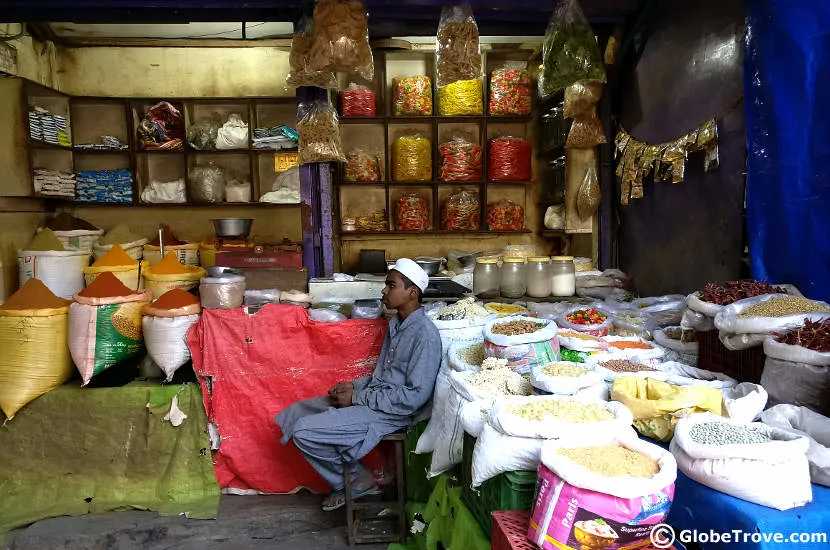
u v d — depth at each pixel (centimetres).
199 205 489
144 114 491
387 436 247
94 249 427
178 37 499
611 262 430
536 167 533
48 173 434
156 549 256
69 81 491
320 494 294
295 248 352
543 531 134
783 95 228
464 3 341
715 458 142
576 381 193
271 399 290
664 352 251
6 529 260
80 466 281
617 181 418
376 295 359
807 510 133
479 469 168
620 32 393
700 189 313
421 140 499
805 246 221
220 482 290
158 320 282
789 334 182
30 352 276
